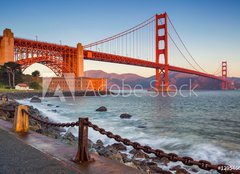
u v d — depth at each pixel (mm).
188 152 14016
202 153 13719
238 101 83250
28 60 105125
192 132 21625
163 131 21922
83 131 5250
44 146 6547
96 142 14758
